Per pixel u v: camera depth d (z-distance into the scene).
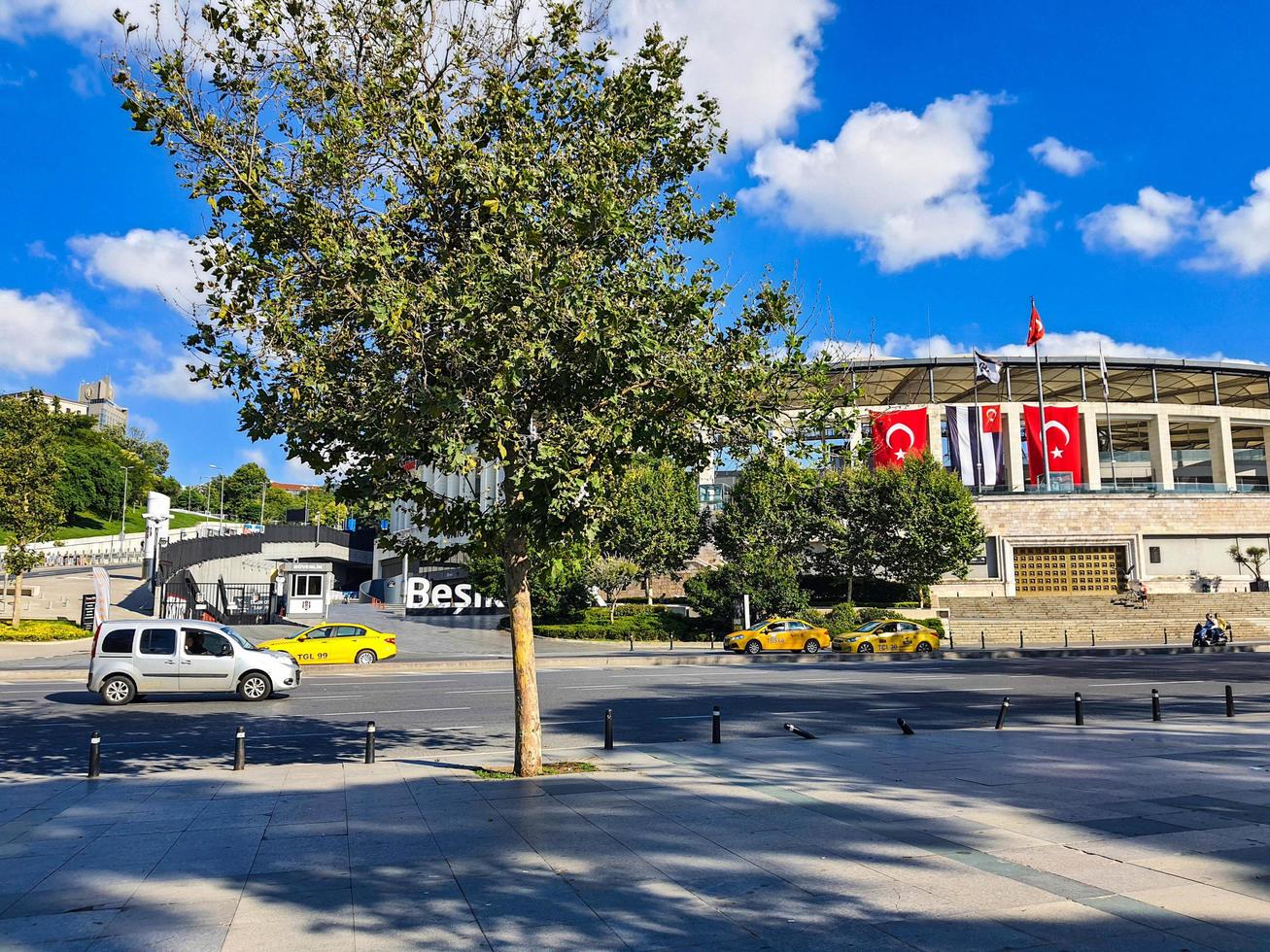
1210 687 21.94
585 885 6.00
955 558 47.47
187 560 52.00
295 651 27.30
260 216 9.30
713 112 11.21
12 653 31.66
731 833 7.45
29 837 7.61
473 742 13.93
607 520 10.95
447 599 53.38
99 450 102.25
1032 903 5.48
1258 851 6.73
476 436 9.67
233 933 5.15
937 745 12.82
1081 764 11.05
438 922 5.29
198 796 9.49
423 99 9.90
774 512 47.50
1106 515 59.97
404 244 9.80
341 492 10.65
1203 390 74.56
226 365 9.29
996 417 61.25
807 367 10.28
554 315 8.73
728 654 33.88
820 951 4.73
